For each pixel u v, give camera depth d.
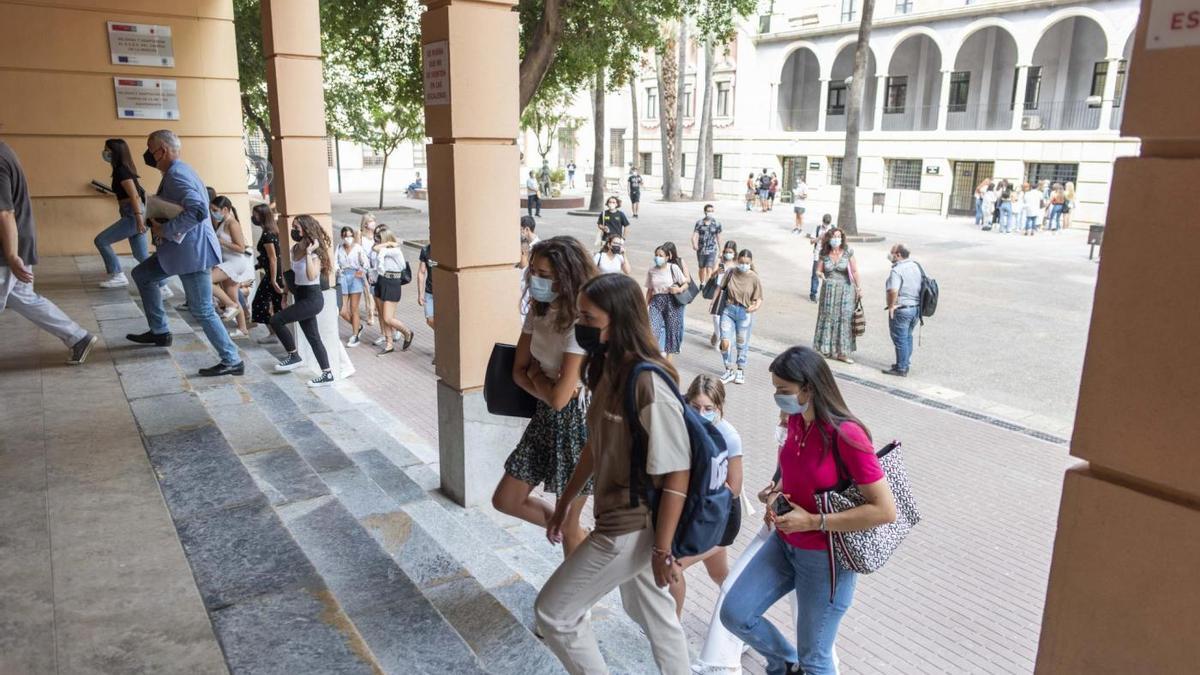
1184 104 1.47
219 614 2.57
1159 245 1.54
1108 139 25.39
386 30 15.23
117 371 5.29
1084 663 1.78
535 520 3.76
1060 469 7.19
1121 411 1.64
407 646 2.66
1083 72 29.27
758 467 7.16
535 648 3.07
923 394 9.36
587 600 2.64
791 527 3.13
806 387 3.14
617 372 2.52
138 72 10.01
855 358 10.95
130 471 3.67
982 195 26.52
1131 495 1.65
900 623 4.82
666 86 34.78
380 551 3.27
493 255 4.87
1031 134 27.23
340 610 2.62
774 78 36.19
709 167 35.88
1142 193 1.55
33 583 2.71
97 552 2.94
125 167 7.98
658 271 9.48
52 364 5.40
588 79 18.23
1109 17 26.02
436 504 4.82
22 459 3.79
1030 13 27.59
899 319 9.93
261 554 2.96
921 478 6.96
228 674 2.28
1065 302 14.40
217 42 10.48
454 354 4.94
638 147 41.50
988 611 4.96
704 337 12.02
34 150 9.62
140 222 8.11
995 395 9.34
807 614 3.34
